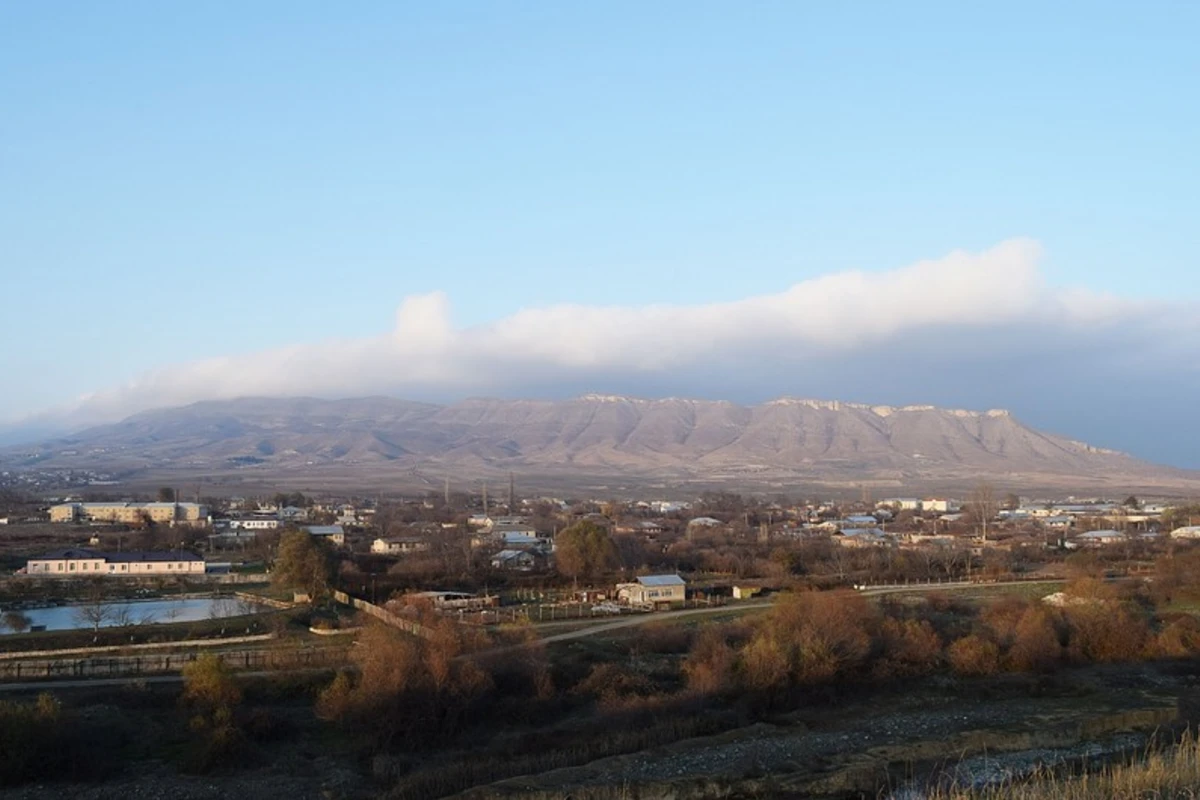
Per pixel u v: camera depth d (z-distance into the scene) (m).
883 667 90.94
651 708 78.69
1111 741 72.38
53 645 94.06
